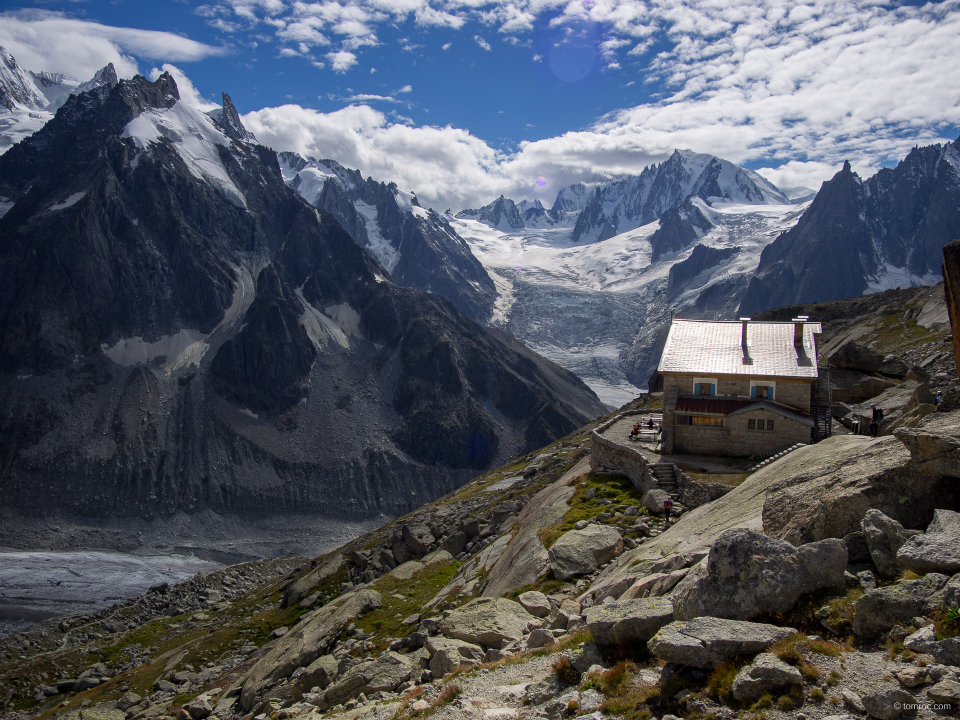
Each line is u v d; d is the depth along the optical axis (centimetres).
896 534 1816
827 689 1388
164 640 8556
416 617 4619
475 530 6575
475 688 2053
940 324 8675
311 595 7269
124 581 18012
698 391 5206
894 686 1329
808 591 1739
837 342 10606
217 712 4456
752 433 4906
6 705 7438
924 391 4781
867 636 1541
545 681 1930
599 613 1961
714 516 3058
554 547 3719
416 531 7238
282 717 2936
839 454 2666
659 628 1800
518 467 12100
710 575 1791
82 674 7819
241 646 6638
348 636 4756
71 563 19388
